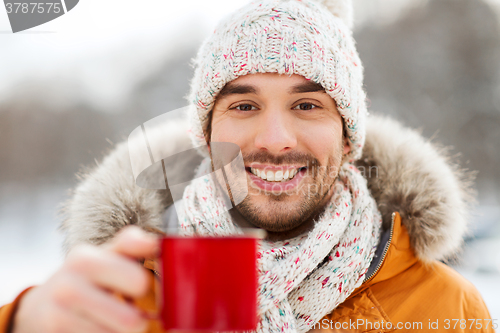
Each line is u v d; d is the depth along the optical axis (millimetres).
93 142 17984
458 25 12359
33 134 18312
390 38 12422
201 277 547
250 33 1142
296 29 1146
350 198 1269
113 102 17172
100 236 1113
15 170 18203
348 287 1122
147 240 613
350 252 1154
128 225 1138
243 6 1226
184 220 1199
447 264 1348
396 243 1231
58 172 18250
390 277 1235
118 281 569
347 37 1279
